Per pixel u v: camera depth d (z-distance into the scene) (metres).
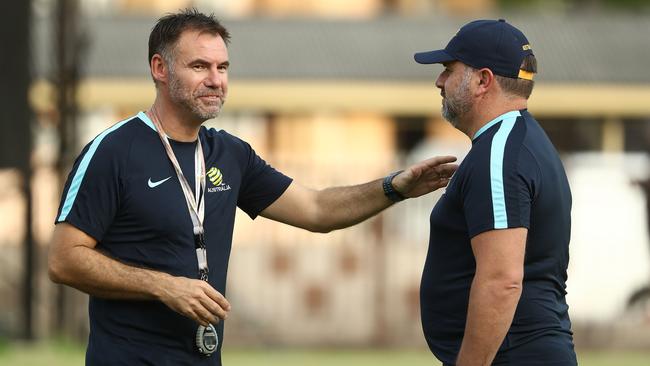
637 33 88.25
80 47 48.41
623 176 52.81
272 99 79.25
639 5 131.50
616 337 52.12
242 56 81.81
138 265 17.97
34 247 49.25
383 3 96.38
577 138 83.06
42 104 59.78
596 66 83.38
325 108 79.94
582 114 81.56
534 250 17.39
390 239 52.44
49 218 53.66
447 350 18.02
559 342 17.50
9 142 48.94
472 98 17.86
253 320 52.03
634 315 52.28
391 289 52.34
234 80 78.88
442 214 17.94
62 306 48.19
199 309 17.36
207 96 17.97
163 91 18.23
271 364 43.66
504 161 17.09
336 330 52.22
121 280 17.56
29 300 48.72
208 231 18.39
